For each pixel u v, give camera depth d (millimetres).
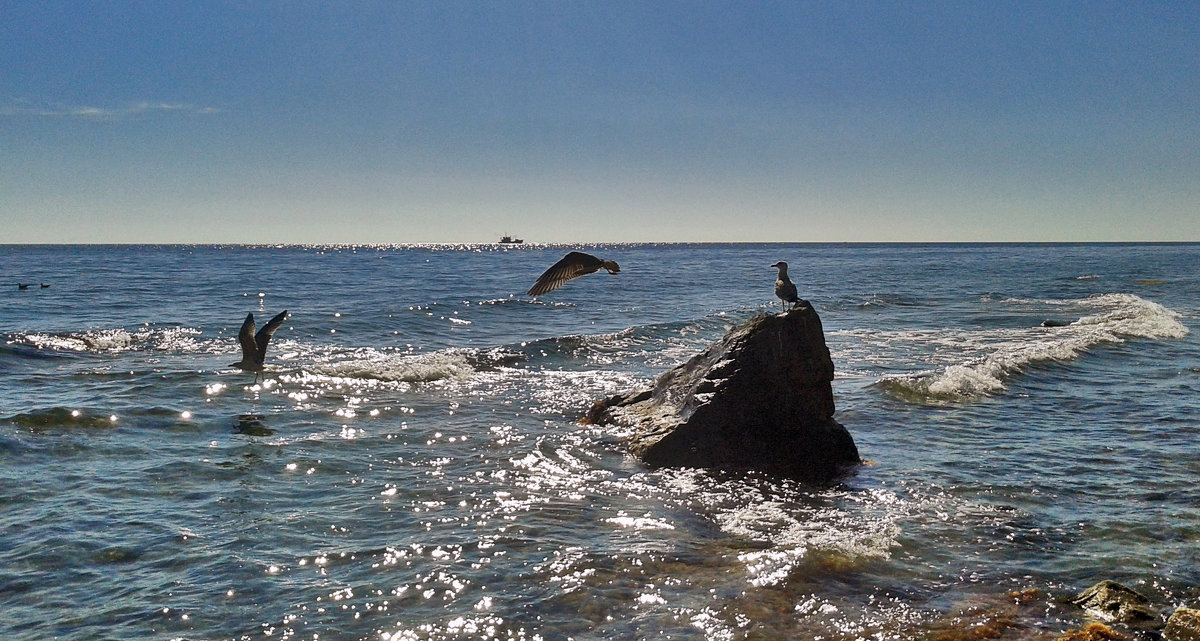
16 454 12172
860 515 10656
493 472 12242
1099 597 8102
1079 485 11914
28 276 55625
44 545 9055
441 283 53812
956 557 9305
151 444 13203
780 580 8562
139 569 8594
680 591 8312
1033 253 150125
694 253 176250
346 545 9359
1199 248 195125
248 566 8719
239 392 17078
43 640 7117
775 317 13195
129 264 81062
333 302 37250
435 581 8438
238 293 42125
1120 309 37281
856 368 21984
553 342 24422
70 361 20953
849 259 119125
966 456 13445
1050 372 21031
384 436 14180
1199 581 8688
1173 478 12242
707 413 12859
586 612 7840
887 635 7453
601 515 10523
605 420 14875
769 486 11828
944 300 44500
